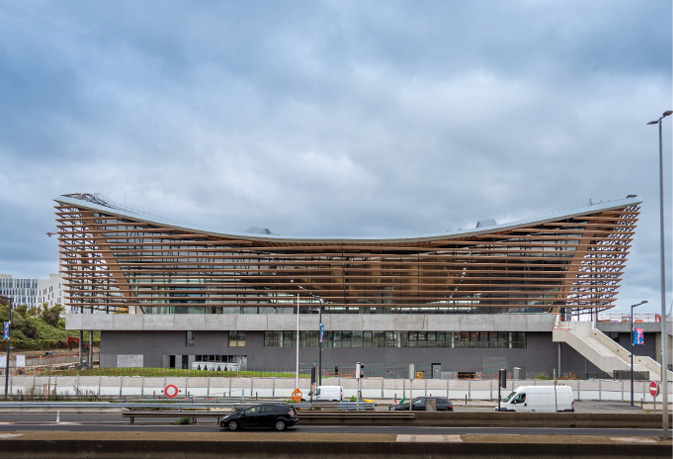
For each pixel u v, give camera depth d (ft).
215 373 244.83
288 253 306.55
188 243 305.32
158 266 307.58
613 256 298.76
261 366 298.97
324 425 129.90
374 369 293.23
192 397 169.07
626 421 126.82
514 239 299.58
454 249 299.58
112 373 244.22
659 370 227.61
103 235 309.42
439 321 290.35
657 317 283.79
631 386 179.63
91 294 321.11
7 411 157.79
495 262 300.40
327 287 307.78
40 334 472.44
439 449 93.30
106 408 160.86
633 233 294.05
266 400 174.19
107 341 307.37
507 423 127.95
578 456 92.27
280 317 296.92
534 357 289.94
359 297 306.76
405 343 294.87
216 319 299.38
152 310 313.73
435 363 292.61
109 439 96.17
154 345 304.91
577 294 302.25
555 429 123.44
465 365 291.38
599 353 246.68
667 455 91.35
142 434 103.55
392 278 301.84
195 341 303.68
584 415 127.24
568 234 297.53
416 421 129.39
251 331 301.63
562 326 277.64
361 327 292.61
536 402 145.48
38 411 156.15
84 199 313.32
